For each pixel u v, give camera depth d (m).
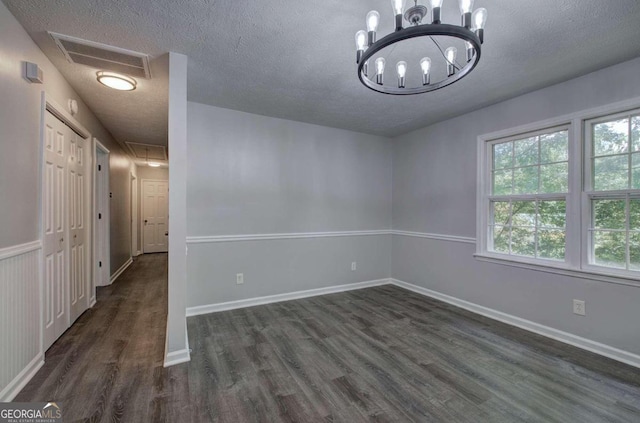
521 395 1.84
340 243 4.16
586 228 2.46
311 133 3.93
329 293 4.05
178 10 1.71
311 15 1.76
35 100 2.04
